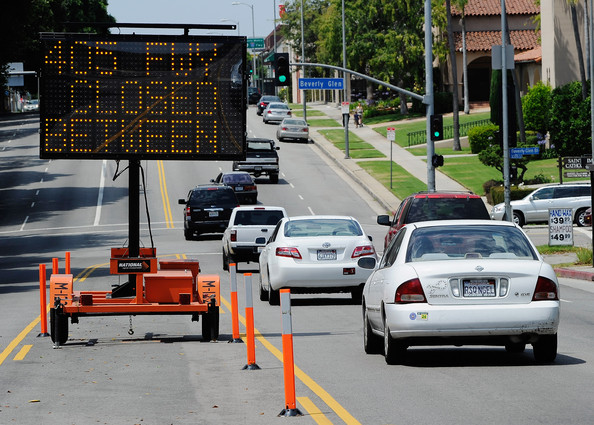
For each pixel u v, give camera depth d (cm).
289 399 2692
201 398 3006
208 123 4616
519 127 16638
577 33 16038
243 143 4641
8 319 5462
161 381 3338
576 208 12294
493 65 10956
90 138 4541
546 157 17375
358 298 6050
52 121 4516
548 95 17700
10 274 8794
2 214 15162
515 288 3338
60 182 17925
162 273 4434
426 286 3338
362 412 2728
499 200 13725
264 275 6047
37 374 3531
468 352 3903
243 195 14712
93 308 4312
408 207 6406
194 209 11806
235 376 3409
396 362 3544
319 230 5881
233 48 4628
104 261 9919
